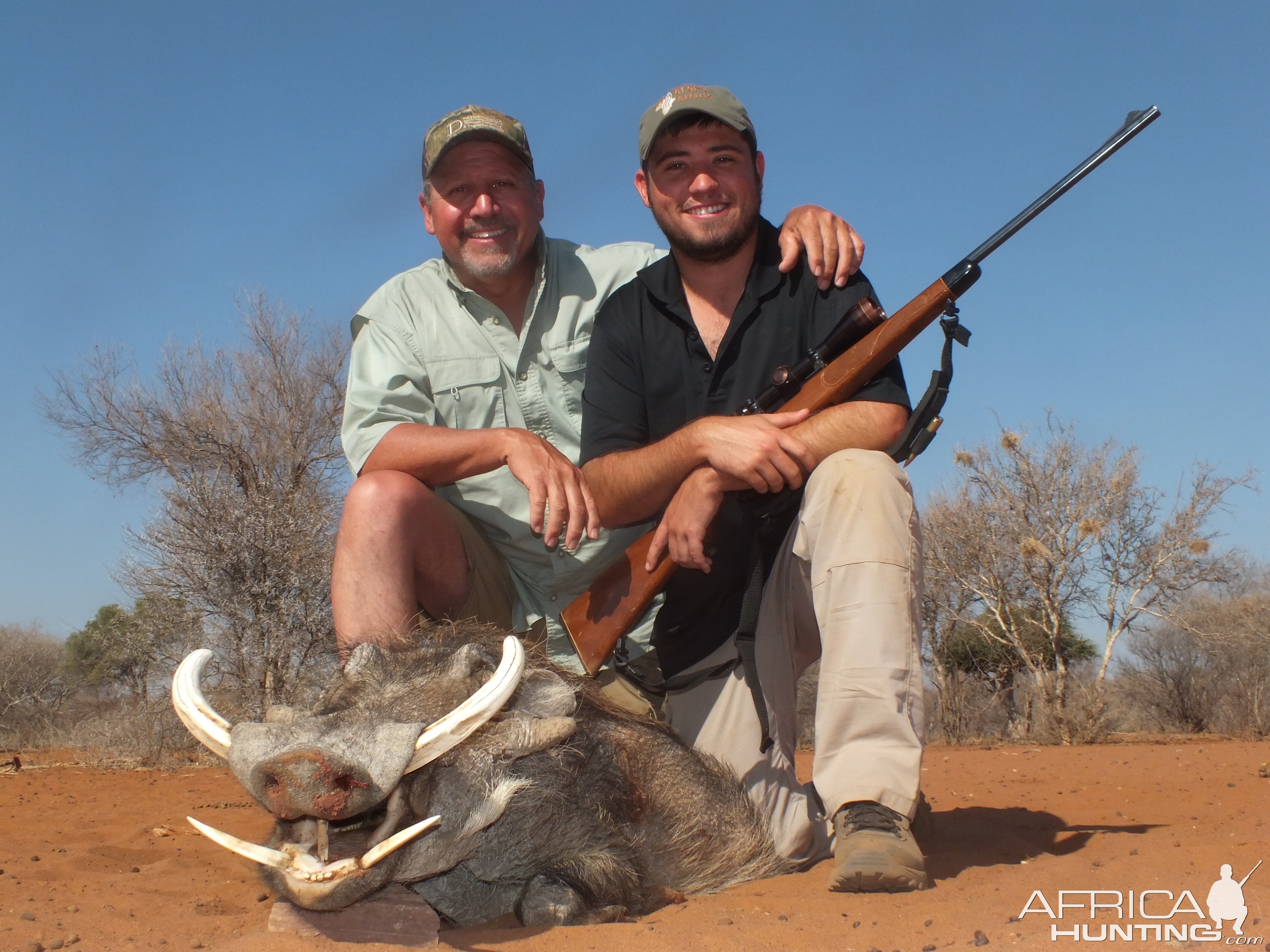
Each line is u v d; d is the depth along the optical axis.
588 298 5.30
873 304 4.27
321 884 2.64
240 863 4.82
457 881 3.34
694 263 4.70
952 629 21.28
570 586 5.00
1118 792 6.59
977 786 7.25
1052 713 16.94
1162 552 18.78
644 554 4.23
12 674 21.11
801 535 3.96
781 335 4.67
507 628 5.14
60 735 16.84
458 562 4.64
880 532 3.74
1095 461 19.34
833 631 3.74
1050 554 18.55
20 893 4.03
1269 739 15.83
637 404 4.76
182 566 13.34
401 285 5.26
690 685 4.56
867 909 3.24
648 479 4.25
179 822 6.36
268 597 13.33
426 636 3.84
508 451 4.28
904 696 3.67
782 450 3.94
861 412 4.11
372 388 5.00
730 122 4.49
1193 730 21.14
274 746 2.68
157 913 3.67
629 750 3.94
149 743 11.85
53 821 6.50
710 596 4.52
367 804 2.65
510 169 4.95
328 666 4.23
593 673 4.26
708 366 4.70
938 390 4.06
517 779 3.27
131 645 13.84
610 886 3.41
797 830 4.46
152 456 15.32
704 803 4.11
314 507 14.09
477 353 5.14
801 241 4.71
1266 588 23.09
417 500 4.35
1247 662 20.84
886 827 3.50
